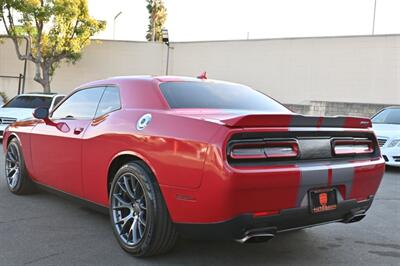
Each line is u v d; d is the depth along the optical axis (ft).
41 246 13.96
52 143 17.15
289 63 108.68
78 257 13.10
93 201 15.28
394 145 32.55
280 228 11.68
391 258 13.96
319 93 105.91
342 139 13.00
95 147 14.67
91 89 16.60
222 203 10.87
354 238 15.96
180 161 11.65
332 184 12.28
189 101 13.91
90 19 101.04
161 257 13.24
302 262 13.35
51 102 44.29
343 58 103.55
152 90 14.07
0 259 12.82
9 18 95.91
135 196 13.14
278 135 11.60
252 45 112.06
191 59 117.80
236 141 11.04
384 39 99.76
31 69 121.70
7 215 17.24
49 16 94.43
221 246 14.38
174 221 12.01
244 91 16.24
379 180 13.96
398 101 98.89
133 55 120.88
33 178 19.19
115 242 14.42
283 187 11.30
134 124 13.38
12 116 42.22
